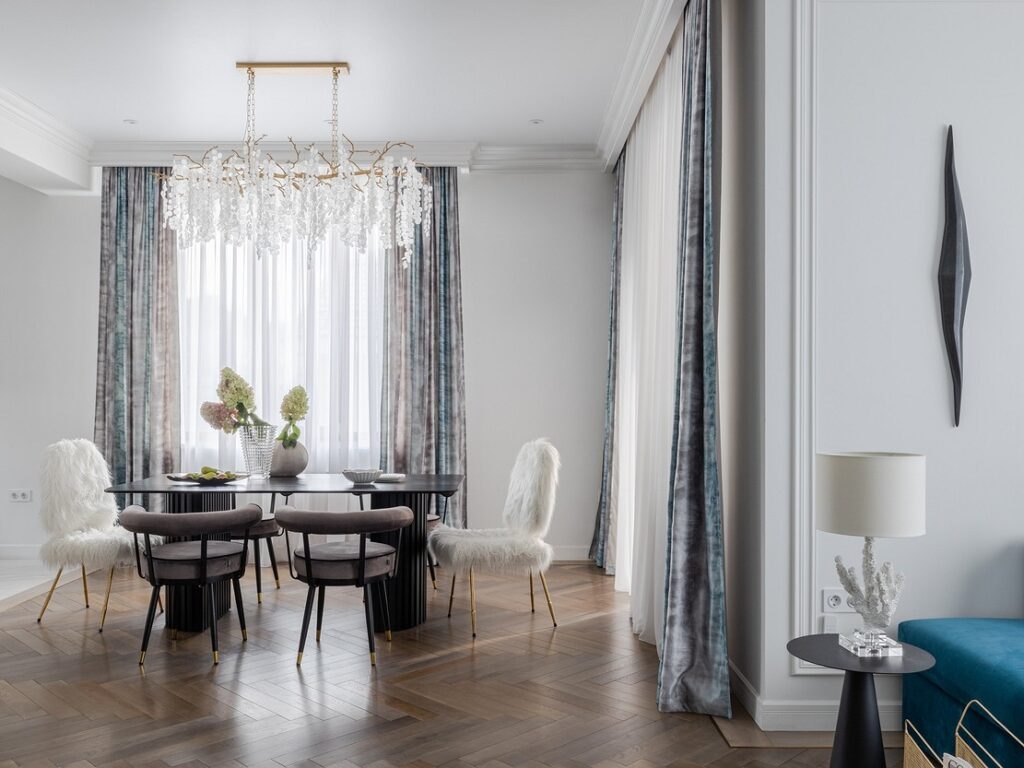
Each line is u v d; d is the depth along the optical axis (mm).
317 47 4961
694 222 3703
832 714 3375
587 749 3174
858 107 3428
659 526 4414
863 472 2617
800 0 3416
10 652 4355
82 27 4707
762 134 3457
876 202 3424
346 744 3195
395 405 6762
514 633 4777
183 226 5363
